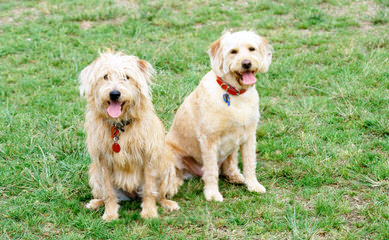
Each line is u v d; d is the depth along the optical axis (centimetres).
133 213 412
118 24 972
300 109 616
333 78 696
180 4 1090
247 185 453
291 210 395
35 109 634
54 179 483
